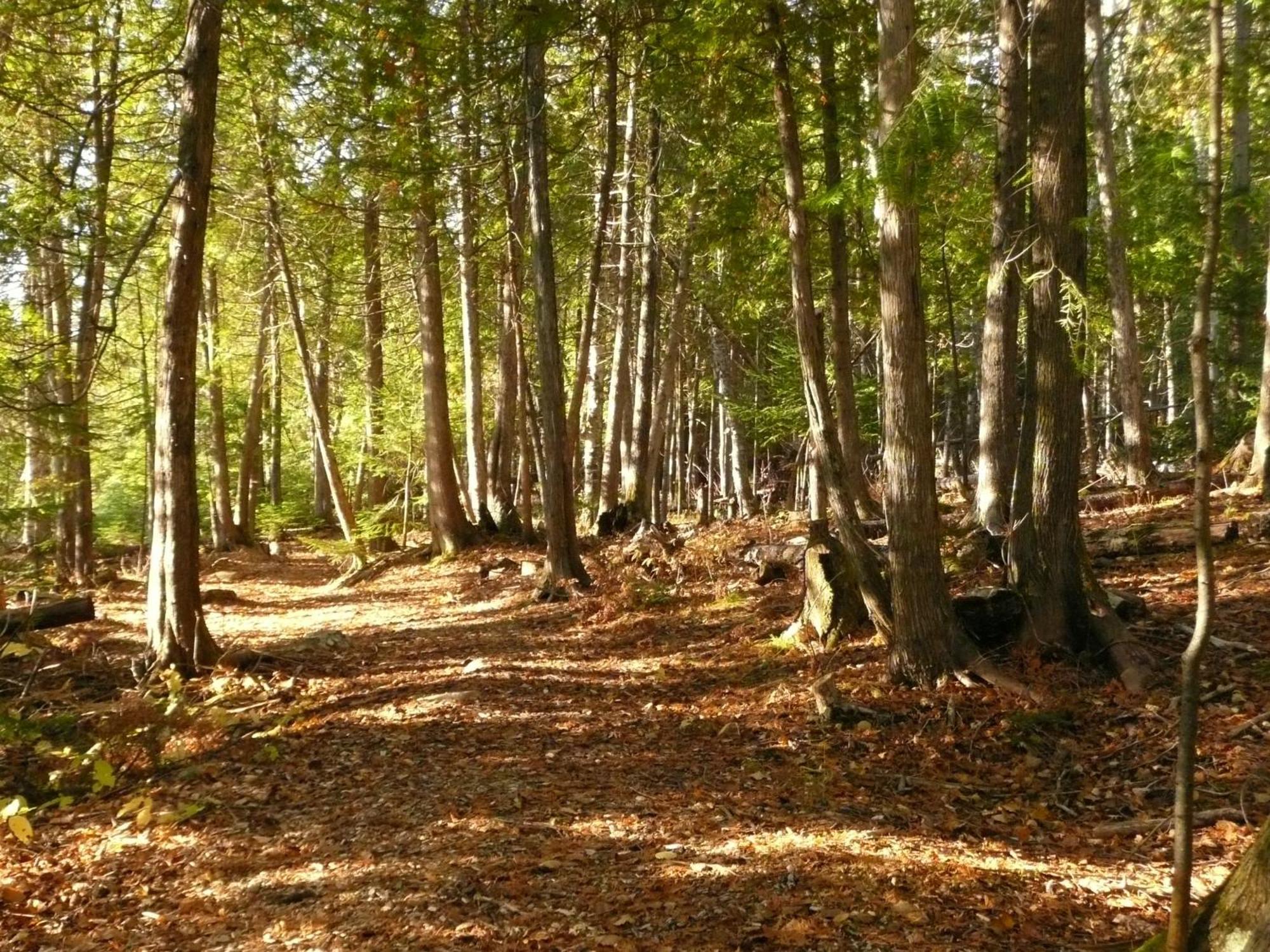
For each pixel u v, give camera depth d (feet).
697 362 95.61
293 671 31.94
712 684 28.14
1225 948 9.23
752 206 36.70
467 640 37.27
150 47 34.94
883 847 16.71
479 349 67.67
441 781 21.02
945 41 20.83
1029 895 14.79
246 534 86.07
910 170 20.25
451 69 38.68
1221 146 8.75
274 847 17.83
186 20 33.01
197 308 30.60
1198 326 8.98
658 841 17.38
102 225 33.55
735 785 20.29
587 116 57.16
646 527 52.54
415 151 43.80
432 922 14.40
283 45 34.42
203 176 29.73
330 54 35.40
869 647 27.43
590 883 15.66
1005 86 31.19
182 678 30.09
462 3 42.09
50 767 22.26
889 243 23.43
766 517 52.37
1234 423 54.29
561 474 44.39
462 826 18.28
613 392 63.62
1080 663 23.25
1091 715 21.31
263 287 70.03
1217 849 15.89
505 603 44.68
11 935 14.67
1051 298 23.11
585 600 40.88
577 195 62.69
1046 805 18.39
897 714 22.70
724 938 13.66
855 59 31.58
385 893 15.52
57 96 35.32
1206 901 10.07
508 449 70.69
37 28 34.94
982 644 24.73
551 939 13.83
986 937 13.51
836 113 34.55
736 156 39.96
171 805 20.17
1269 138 51.44
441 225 60.39
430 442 62.75
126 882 16.62
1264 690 20.66
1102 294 39.14
